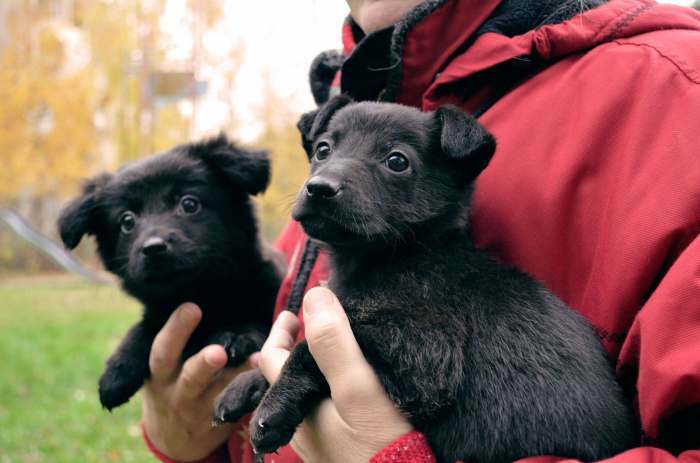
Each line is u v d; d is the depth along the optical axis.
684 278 0.31
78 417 1.16
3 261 4.02
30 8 3.36
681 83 0.34
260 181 0.57
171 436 0.47
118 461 0.98
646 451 0.30
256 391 0.40
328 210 0.38
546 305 0.36
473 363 0.36
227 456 0.49
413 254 0.39
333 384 0.35
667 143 0.34
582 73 0.38
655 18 0.37
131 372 0.51
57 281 3.61
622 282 0.34
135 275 0.53
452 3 0.42
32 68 3.29
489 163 0.39
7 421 1.13
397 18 0.44
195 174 0.57
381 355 0.36
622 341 0.34
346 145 0.41
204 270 0.53
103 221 0.58
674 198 0.33
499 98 0.41
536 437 0.35
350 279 0.40
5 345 1.71
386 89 0.44
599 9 0.39
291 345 0.41
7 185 3.52
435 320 0.37
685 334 0.31
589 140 0.36
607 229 0.35
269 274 0.55
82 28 3.35
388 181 0.40
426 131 0.41
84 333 1.90
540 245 0.37
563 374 0.35
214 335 0.50
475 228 0.40
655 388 0.31
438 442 0.36
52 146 3.29
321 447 0.36
